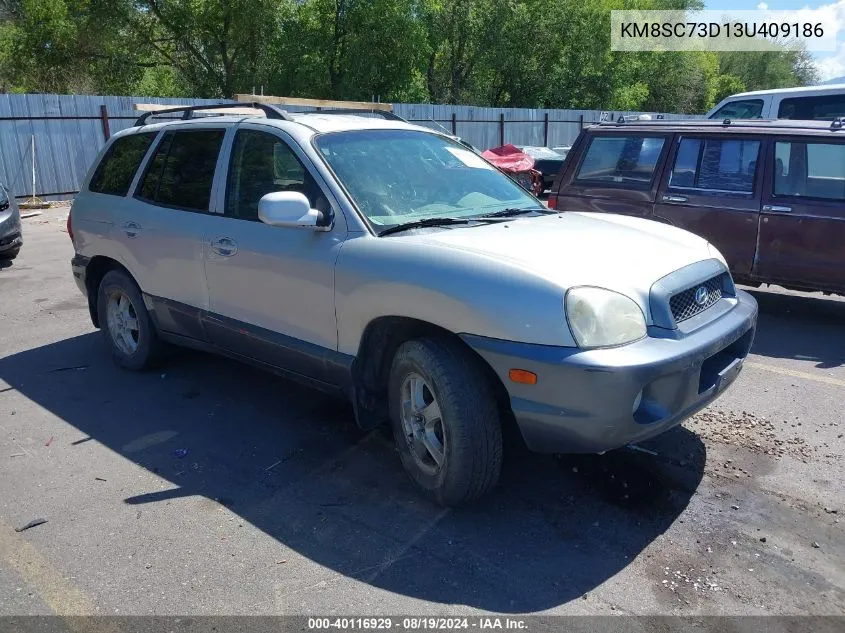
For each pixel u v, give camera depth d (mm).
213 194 4484
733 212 6496
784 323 6652
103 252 5340
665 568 3018
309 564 3098
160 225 4781
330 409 4746
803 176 6238
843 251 6051
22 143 17484
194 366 5582
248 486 3775
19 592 2965
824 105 8906
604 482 3719
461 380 3203
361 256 3539
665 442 4156
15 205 10031
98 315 5672
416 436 3514
